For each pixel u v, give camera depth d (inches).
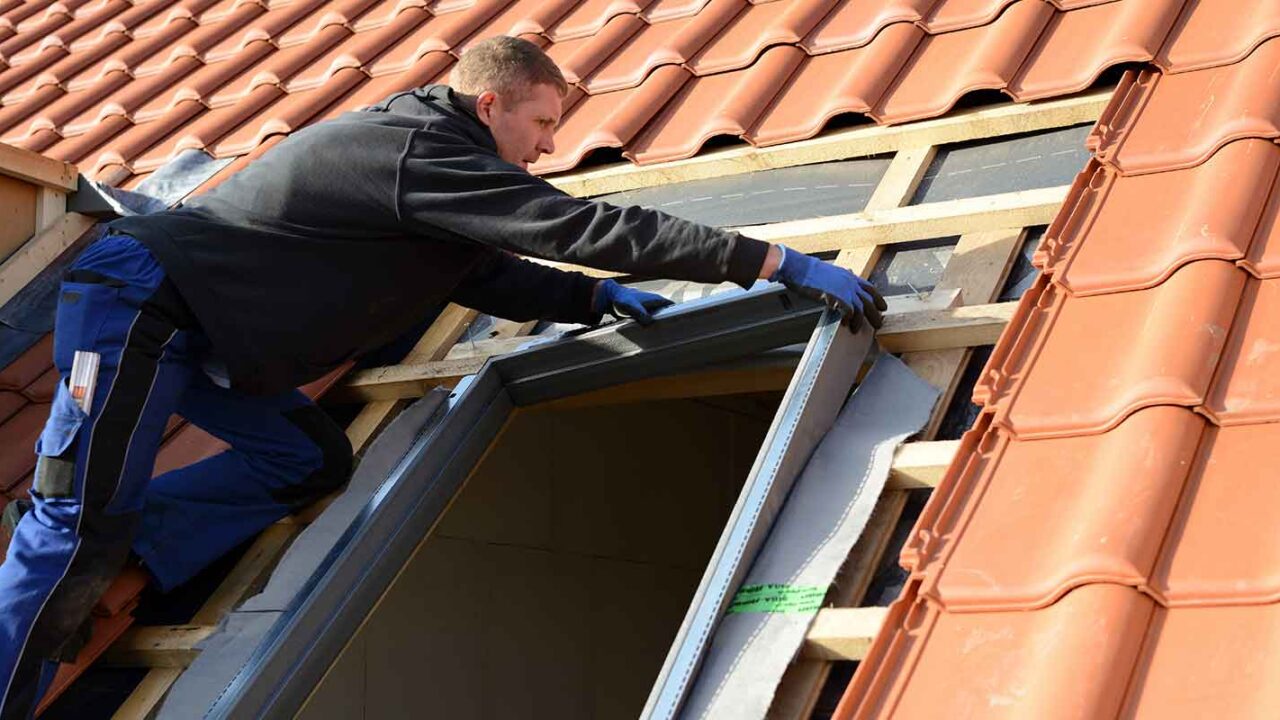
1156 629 80.0
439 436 124.4
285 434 122.4
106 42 238.2
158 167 189.3
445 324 144.0
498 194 107.9
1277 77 119.1
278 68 203.3
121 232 109.3
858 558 99.5
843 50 158.4
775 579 97.7
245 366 110.3
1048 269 109.7
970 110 140.2
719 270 108.2
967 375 112.0
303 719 162.4
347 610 115.7
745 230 135.9
